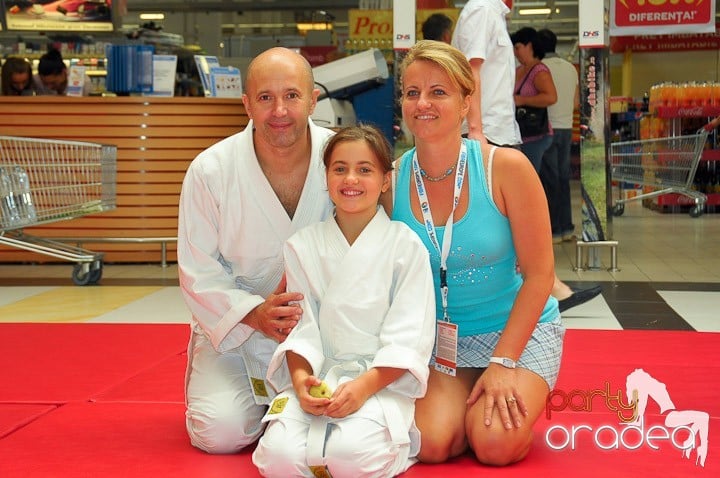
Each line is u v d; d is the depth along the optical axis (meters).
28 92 7.87
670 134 12.68
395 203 2.50
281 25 21.39
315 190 2.53
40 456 2.42
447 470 2.27
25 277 6.50
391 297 2.35
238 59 15.30
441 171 2.43
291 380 2.30
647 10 8.46
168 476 2.25
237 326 2.49
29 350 3.88
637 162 11.40
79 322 4.63
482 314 2.48
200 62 7.30
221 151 2.56
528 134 7.27
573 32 17.95
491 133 4.63
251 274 2.60
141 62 6.97
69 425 2.72
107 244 7.09
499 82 4.61
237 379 2.53
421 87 2.36
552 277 2.40
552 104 7.23
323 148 2.51
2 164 6.38
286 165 2.52
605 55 6.25
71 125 6.84
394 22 6.12
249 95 2.45
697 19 8.41
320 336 2.32
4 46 11.88
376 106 7.23
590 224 6.46
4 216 5.79
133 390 3.16
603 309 4.95
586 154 6.38
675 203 12.09
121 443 2.54
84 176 6.24
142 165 6.90
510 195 2.39
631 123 14.08
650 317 4.68
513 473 2.24
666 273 6.37
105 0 10.26
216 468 2.32
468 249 2.41
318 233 2.39
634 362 3.53
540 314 2.38
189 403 2.51
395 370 2.23
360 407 2.18
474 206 2.41
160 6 18.91
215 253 2.60
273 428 2.21
